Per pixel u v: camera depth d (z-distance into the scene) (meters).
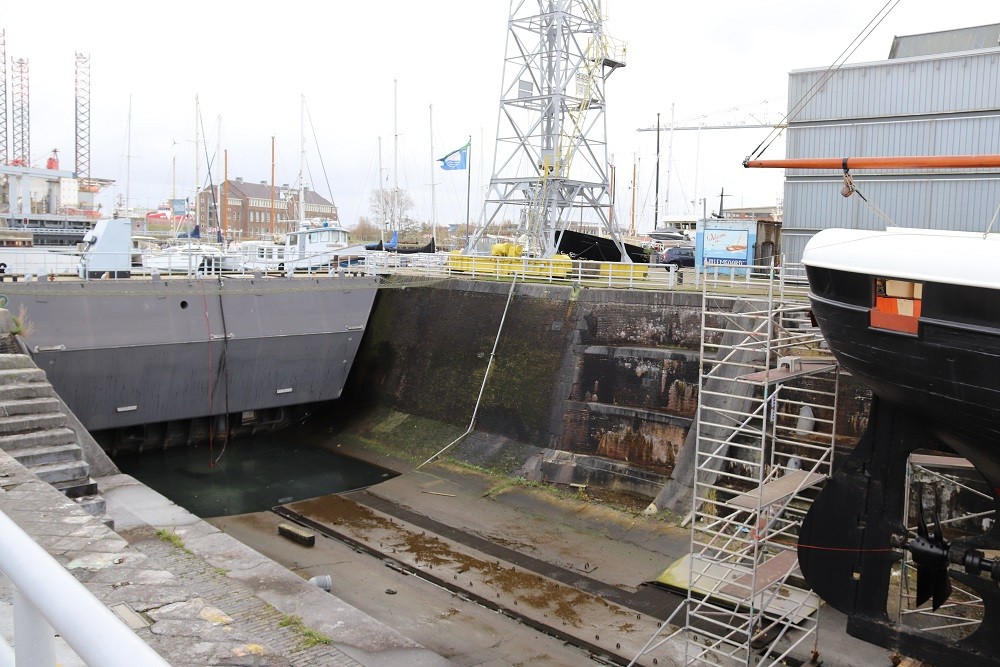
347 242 47.12
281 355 34.16
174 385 31.19
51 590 2.05
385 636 12.80
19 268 32.00
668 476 26.61
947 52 27.47
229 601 12.94
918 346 11.66
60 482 16.84
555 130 38.28
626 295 30.06
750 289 29.88
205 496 29.34
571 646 18.19
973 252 10.88
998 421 11.21
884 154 26.33
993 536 12.61
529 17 38.34
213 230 86.94
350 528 25.52
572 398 30.20
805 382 23.55
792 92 28.16
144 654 1.77
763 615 16.44
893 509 13.48
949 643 12.84
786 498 17.58
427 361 35.72
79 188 67.38
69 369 28.08
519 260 36.12
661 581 20.91
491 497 28.27
